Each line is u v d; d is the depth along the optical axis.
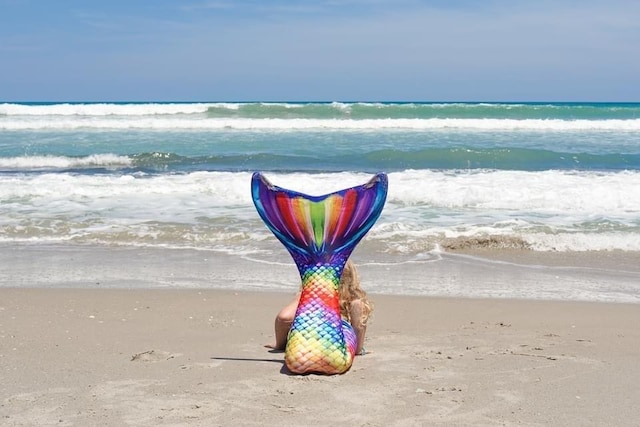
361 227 4.72
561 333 6.04
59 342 5.64
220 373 4.76
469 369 4.86
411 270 8.91
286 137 25.50
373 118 33.38
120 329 6.13
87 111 33.16
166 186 14.61
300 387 4.45
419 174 16.25
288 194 4.66
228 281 8.30
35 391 4.40
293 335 4.77
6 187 14.47
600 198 13.01
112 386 4.49
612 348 5.50
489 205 12.88
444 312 6.89
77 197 13.80
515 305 7.21
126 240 10.61
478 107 34.66
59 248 10.19
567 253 9.85
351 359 4.88
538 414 4.00
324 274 4.80
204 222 11.64
